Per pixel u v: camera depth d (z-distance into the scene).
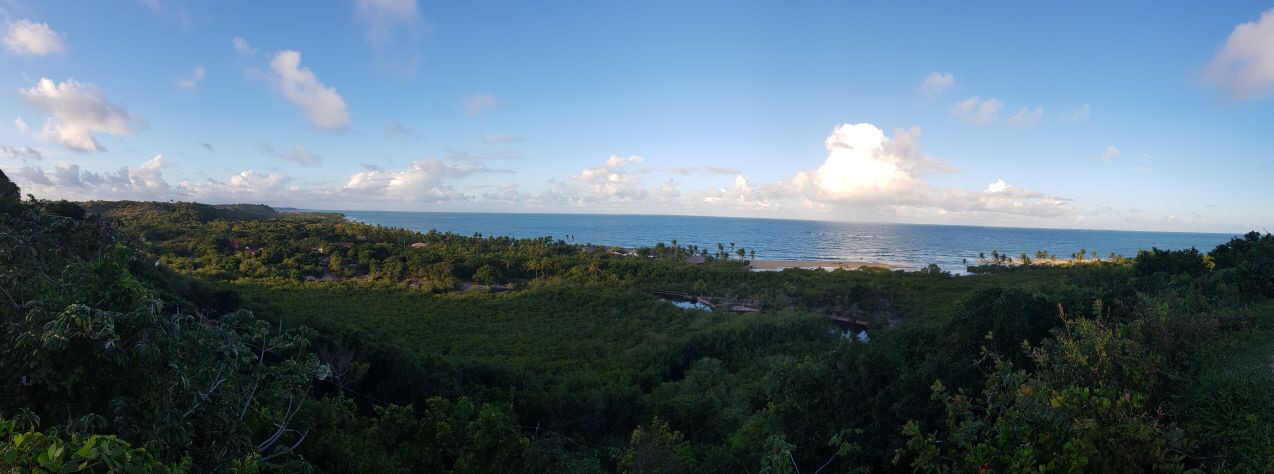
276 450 7.56
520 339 49.91
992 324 13.46
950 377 11.41
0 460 3.48
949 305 65.00
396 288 71.56
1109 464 5.32
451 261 81.56
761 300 71.56
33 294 5.86
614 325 56.53
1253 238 30.89
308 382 7.84
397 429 10.47
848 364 13.65
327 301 61.84
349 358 24.83
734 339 44.91
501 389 29.19
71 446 3.56
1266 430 6.41
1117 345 7.55
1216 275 19.25
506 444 9.70
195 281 35.69
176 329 5.62
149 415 5.18
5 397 4.93
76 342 4.96
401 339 46.06
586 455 20.55
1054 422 5.37
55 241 8.94
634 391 29.81
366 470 8.68
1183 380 8.00
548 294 70.12
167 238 87.44
